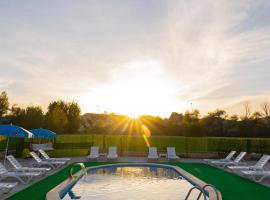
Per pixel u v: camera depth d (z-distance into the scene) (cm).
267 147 2542
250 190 1237
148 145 3072
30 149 2436
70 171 1447
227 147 2839
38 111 4094
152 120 4553
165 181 1528
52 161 1958
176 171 1834
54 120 4012
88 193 1245
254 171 1526
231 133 4216
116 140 3098
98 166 1945
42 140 2925
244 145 2719
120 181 1519
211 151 2931
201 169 1889
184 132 4084
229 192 1197
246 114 4762
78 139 3088
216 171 1800
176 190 1309
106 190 1305
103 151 3000
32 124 3916
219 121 4412
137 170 1914
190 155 2795
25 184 1284
